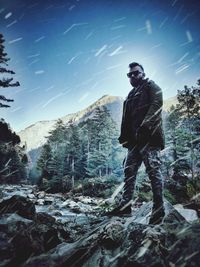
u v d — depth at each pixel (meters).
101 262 2.41
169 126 34.47
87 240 2.81
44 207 13.52
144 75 3.90
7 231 2.80
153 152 3.32
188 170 25.62
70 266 2.61
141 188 19.25
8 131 58.03
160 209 3.12
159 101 3.42
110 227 2.76
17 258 2.69
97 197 28.14
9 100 22.52
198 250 2.07
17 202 3.51
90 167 45.56
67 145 50.09
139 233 2.37
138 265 2.06
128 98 3.88
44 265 2.62
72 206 14.60
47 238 3.19
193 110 31.41
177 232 2.39
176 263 2.06
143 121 3.35
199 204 7.57
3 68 22.23
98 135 54.44
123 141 3.84
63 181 42.06
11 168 54.28
